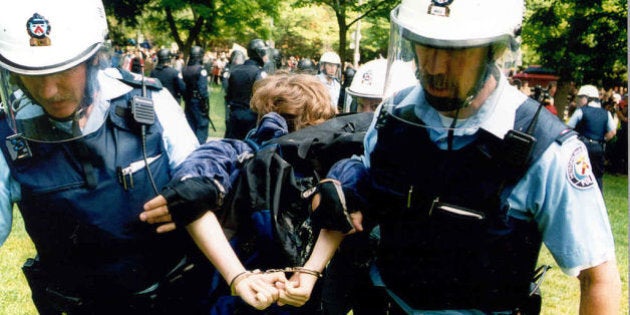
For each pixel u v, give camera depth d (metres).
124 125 1.43
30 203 1.44
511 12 1.32
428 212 1.44
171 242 1.53
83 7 1.32
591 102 7.07
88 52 1.30
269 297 1.39
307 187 1.65
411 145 1.44
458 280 1.49
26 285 3.63
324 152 1.72
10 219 1.50
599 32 13.06
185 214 1.39
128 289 1.52
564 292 4.25
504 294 1.51
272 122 1.73
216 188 1.43
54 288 1.57
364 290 1.83
